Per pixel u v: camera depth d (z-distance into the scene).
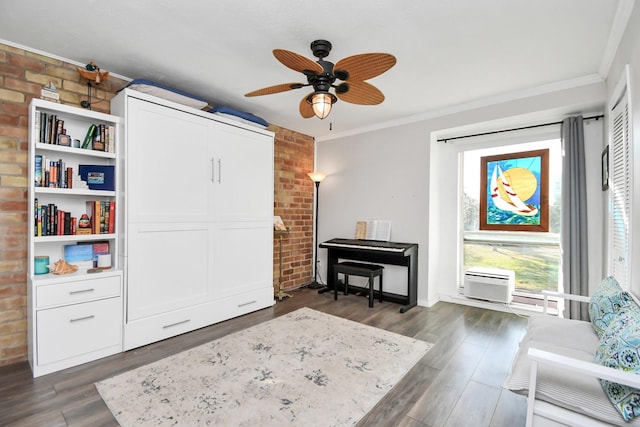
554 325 1.96
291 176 4.49
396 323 3.13
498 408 1.77
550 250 3.40
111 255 2.58
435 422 1.65
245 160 3.35
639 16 1.62
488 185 3.80
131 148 2.46
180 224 2.77
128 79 2.77
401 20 1.90
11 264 2.20
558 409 1.23
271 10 1.82
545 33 2.03
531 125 3.34
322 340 2.68
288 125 4.25
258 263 3.51
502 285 3.48
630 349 1.16
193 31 2.05
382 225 4.12
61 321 2.13
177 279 2.76
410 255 3.63
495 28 1.98
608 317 1.71
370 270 3.69
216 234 3.07
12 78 2.21
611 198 2.36
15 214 2.22
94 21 1.94
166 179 2.67
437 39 2.11
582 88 2.73
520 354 1.67
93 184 2.47
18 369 2.12
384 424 1.63
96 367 2.18
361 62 1.75
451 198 3.94
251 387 1.95
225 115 3.13
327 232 4.76
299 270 4.64
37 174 2.17
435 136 3.86
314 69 1.86
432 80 2.76
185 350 2.46
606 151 2.57
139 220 2.51
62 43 2.20
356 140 4.43
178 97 2.72
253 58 2.41
